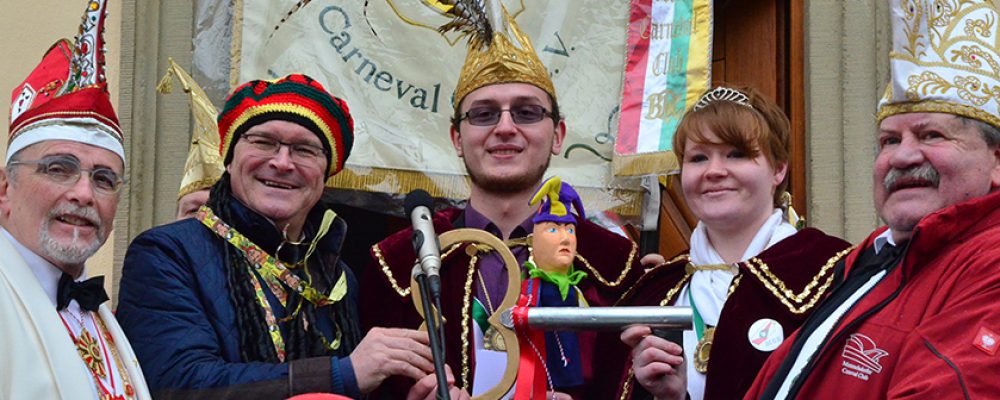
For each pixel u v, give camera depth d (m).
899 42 4.84
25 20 7.20
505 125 5.95
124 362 4.93
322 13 6.98
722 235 5.86
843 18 7.18
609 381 5.73
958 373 4.02
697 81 7.10
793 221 6.11
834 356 4.55
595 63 7.21
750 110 5.79
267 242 5.49
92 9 5.08
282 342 5.35
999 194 4.50
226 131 5.64
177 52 7.07
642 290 5.94
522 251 5.87
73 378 4.59
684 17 7.19
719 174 5.73
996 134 4.71
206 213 5.51
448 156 7.04
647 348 5.19
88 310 4.92
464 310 5.71
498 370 5.56
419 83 7.04
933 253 4.52
